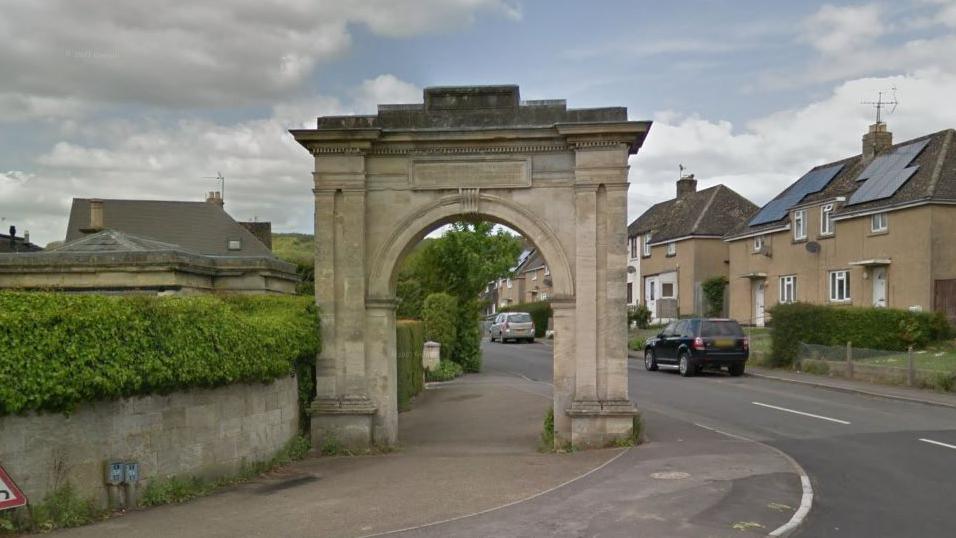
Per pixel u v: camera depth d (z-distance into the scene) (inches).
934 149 1204.5
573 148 523.8
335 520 345.4
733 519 322.7
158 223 1648.6
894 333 981.2
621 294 519.8
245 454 454.3
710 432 553.3
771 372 1019.9
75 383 332.5
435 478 433.7
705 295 1806.1
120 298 372.8
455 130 527.8
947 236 1107.9
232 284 678.5
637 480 394.9
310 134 531.8
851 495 366.9
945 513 335.9
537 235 530.9
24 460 324.5
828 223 1352.1
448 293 1235.9
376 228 545.6
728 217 1893.5
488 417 708.0
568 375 525.7
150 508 372.2
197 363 398.6
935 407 677.9
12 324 317.7
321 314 543.5
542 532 312.8
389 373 548.1
